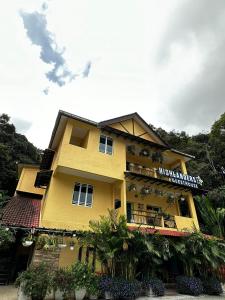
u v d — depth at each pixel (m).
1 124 37.69
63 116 13.47
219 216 16.41
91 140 13.95
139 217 14.50
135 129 17.05
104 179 13.66
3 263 11.04
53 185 12.16
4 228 8.73
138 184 14.48
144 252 9.34
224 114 31.08
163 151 17.47
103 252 8.87
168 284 11.76
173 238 11.41
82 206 12.41
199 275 10.96
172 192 15.80
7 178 27.72
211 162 28.42
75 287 7.48
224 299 9.00
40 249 9.23
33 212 12.77
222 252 10.62
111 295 7.85
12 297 7.84
